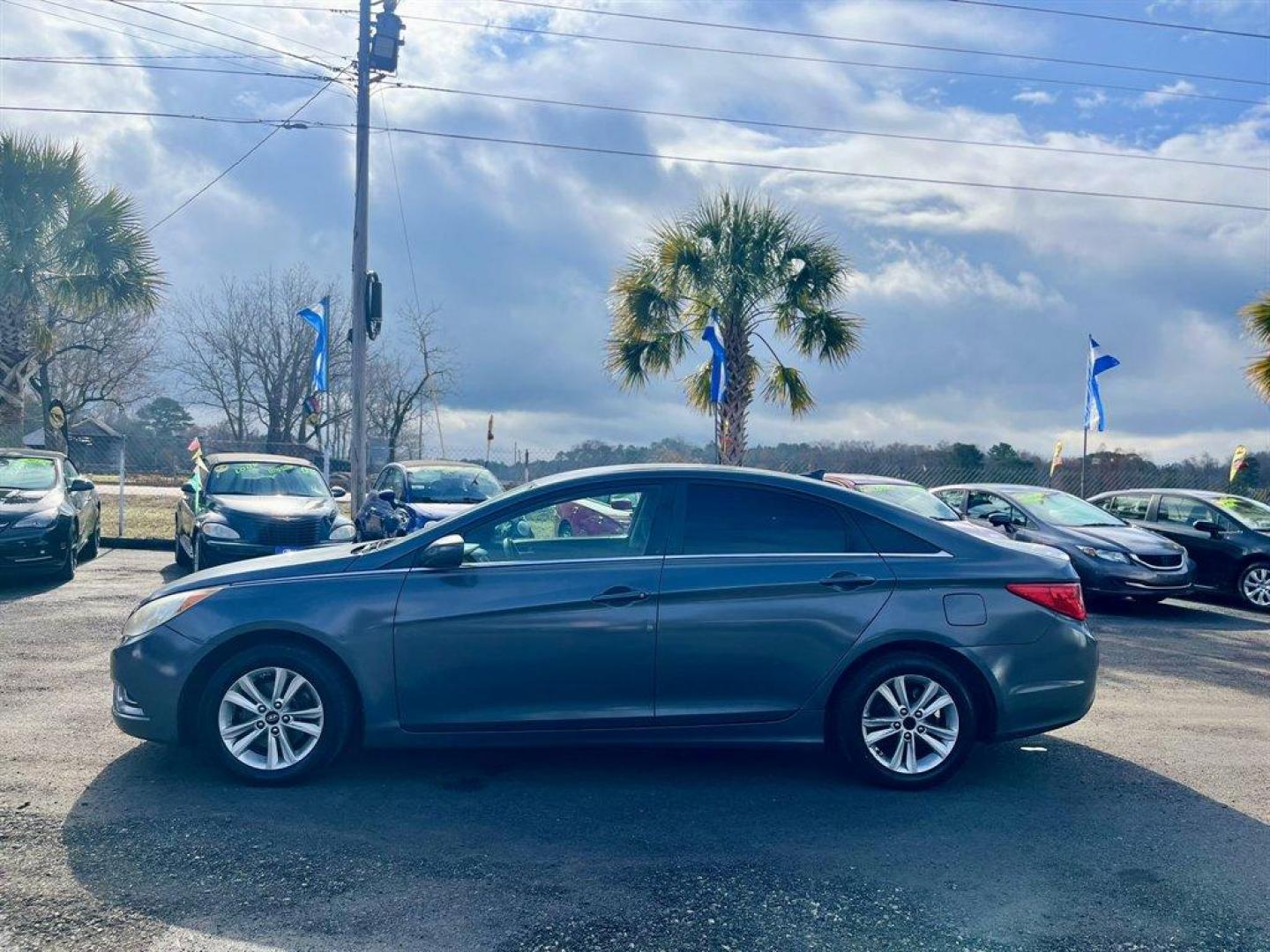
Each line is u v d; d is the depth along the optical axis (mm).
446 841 4492
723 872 4230
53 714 6262
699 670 5234
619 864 4289
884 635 5297
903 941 3656
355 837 4500
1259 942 3695
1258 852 4555
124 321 40000
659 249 17984
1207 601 14164
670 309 18203
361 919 3721
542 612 5164
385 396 37094
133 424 52531
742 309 17781
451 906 3842
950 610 5352
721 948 3572
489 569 5262
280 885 3984
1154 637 10836
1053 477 23172
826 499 5539
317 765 5148
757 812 4977
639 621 5191
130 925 3623
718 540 5410
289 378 40719
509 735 5215
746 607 5258
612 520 5441
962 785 5457
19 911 3695
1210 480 22984
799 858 4402
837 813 4988
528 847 4449
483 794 5141
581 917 3781
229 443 34875
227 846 4348
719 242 17672
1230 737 6531
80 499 13266
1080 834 4758
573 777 5457
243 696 5145
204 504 12906
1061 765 5848
